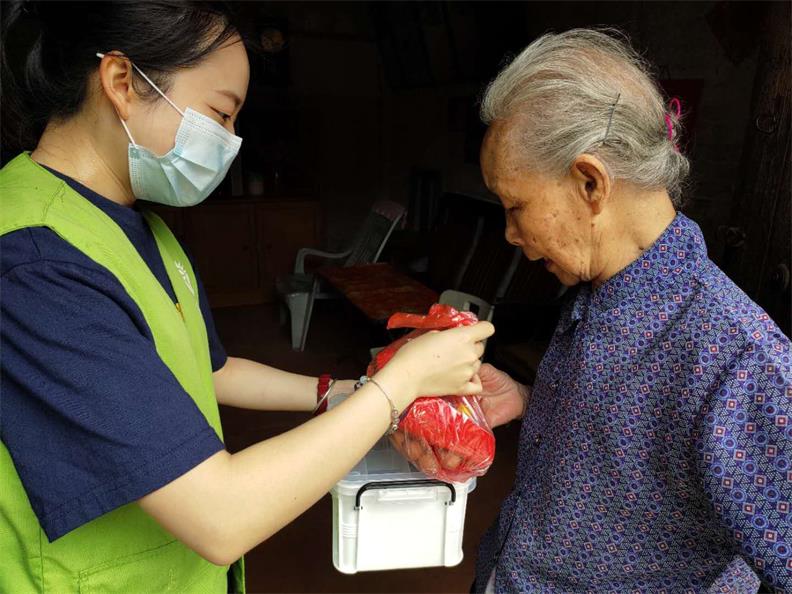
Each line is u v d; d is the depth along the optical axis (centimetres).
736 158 246
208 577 86
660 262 74
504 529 99
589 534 84
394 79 535
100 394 57
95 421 58
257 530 63
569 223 75
